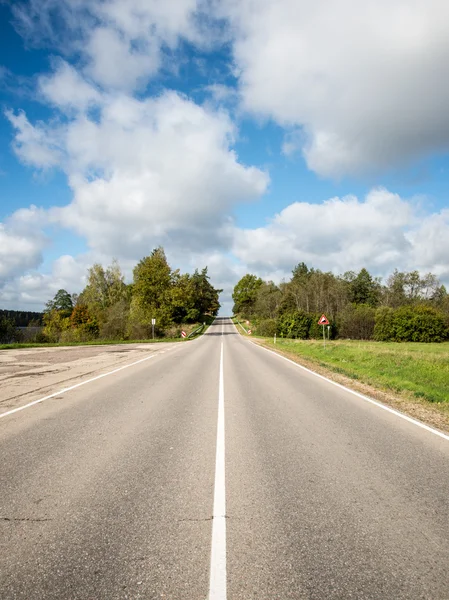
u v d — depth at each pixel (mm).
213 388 10266
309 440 5594
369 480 4129
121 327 49688
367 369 15055
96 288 68688
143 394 9289
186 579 2467
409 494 3787
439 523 3223
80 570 2562
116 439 5598
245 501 3604
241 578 2482
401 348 27156
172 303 51406
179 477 4184
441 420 6953
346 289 75750
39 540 2926
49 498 3654
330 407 7938
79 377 12227
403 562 2670
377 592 2355
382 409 7773
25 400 8500
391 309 48344
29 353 22344
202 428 6223
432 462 4703
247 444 5391
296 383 11297
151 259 53438
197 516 3305
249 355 22062
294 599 2285
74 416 7008
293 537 2977
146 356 20656
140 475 4234
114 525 3148
